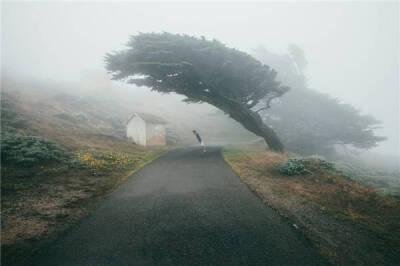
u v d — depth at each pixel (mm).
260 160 11453
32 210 5227
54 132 14531
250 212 4973
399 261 3320
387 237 4035
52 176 7719
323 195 6324
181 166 10195
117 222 4656
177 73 14312
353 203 5773
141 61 13328
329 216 4910
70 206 5551
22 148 8789
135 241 3908
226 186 6887
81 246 3809
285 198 5930
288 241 3797
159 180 7812
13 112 14734
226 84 15320
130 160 11516
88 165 9383
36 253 3635
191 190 6566
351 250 3586
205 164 10484
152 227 4387
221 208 5211
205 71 14164
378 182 12281
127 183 7594
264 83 15383
